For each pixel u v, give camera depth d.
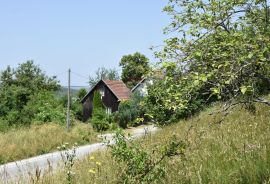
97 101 64.75
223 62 4.89
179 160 6.56
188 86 5.09
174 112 5.58
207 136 8.02
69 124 38.09
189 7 6.37
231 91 4.95
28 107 44.00
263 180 5.27
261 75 5.13
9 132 26.06
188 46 5.42
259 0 5.97
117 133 6.04
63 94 70.88
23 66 85.00
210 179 5.62
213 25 5.75
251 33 5.70
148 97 5.84
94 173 7.01
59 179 7.39
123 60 105.19
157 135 11.12
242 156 6.17
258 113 9.45
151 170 5.58
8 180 8.51
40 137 23.80
